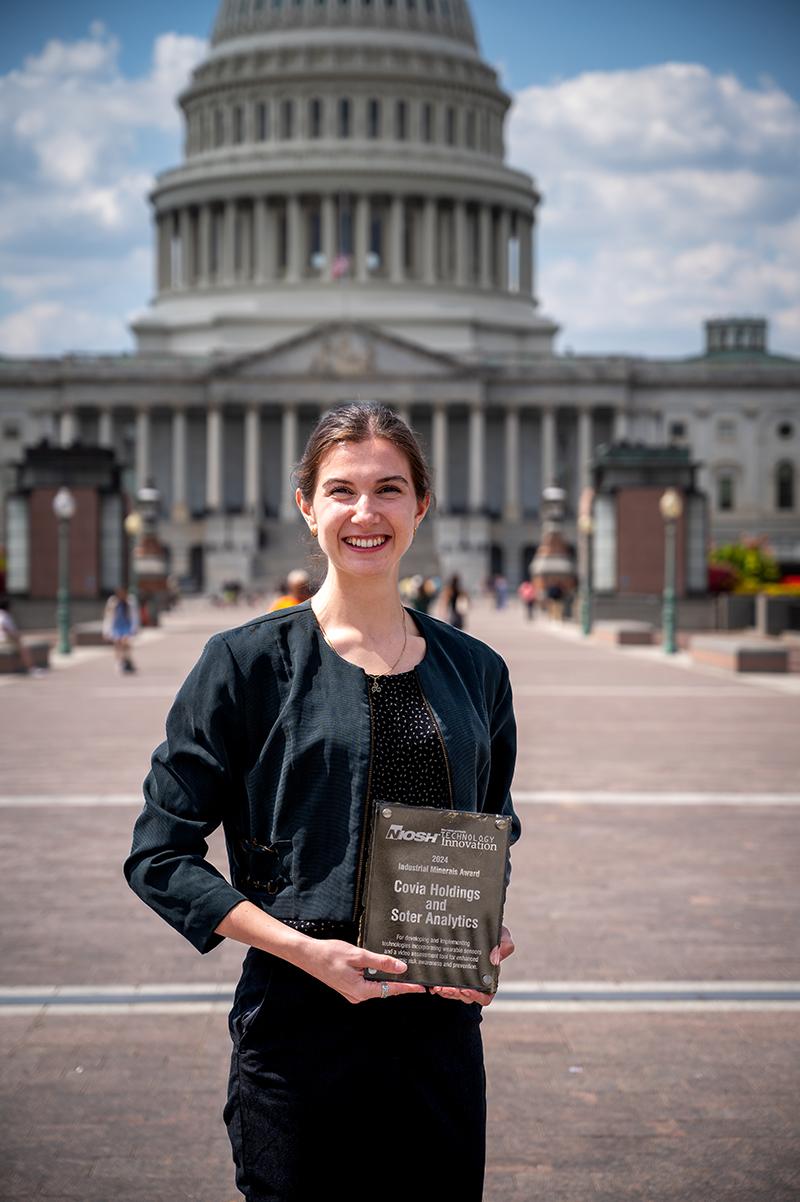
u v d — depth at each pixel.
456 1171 4.77
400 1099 4.69
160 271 175.12
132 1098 8.41
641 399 152.88
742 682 37.03
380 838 4.62
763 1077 8.75
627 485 62.28
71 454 62.19
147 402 149.25
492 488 155.88
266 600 112.50
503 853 4.63
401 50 165.25
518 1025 9.66
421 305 161.62
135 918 12.43
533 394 149.12
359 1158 4.70
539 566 87.56
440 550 136.88
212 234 170.50
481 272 168.25
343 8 167.12
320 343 146.25
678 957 11.21
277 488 154.50
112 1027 9.61
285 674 4.94
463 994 4.58
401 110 166.50
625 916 12.48
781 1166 7.53
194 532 145.75
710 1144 7.80
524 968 10.91
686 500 62.00
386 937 4.59
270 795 4.84
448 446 154.75
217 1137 7.88
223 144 170.38
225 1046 9.26
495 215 171.12
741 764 21.75
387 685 4.99
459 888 4.61
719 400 153.00
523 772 20.88
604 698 32.53
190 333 165.50
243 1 171.50
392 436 5.13
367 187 162.50
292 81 165.12
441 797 4.89
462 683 5.16
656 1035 9.48
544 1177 7.41
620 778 20.31
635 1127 8.02
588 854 15.11
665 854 15.12
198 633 63.22
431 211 164.88
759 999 10.20
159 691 34.16
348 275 163.50
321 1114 4.66
